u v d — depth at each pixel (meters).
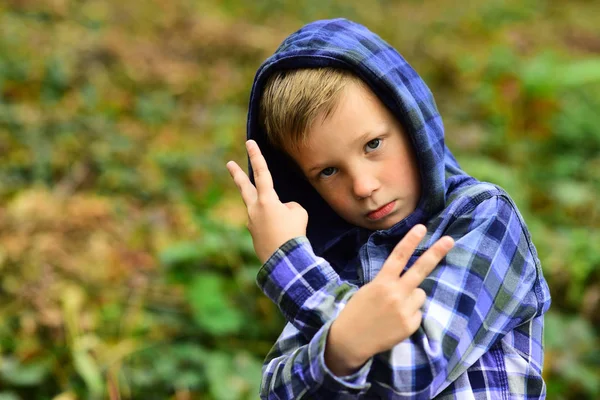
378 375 1.01
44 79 3.99
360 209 1.14
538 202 3.60
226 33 5.05
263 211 1.14
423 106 1.18
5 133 3.44
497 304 1.11
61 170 3.32
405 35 5.80
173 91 4.27
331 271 1.09
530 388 1.14
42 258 2.69
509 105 4.32
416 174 1.16
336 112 1.09
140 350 2.44
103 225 2.98
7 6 4.82
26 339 2.40
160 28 5.14
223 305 2.57
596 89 4.70
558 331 2.65
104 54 4.34
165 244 2.94
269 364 1.09
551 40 6.21
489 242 1.11
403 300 0.98
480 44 5.93
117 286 2.67
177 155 3.52
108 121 3.79
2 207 3.02
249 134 1.28
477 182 1.22
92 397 2.27
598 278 2.89
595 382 2.48
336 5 6.56
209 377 2.32
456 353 1.04
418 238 0.99
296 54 1.15
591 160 4.05
